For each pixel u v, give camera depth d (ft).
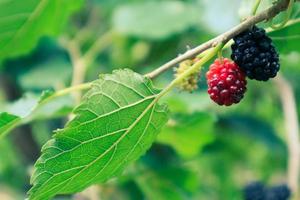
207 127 1.77
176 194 2.02
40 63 2.18
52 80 2.14
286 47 1.49
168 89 1.22
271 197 1.83
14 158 2.72
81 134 1.21
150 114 1.24
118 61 2.44
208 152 2.46
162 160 2.19
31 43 1.77
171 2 2.33
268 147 2.49
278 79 2.23
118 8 2.35
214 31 2.21
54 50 2.22
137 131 1.24
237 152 2.70
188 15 2.30
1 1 1.65
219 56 1.23
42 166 1.21
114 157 1.26
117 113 1.21
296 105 2.50
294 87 2.52
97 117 1.20
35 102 1.46
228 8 2.22
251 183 1.86
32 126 2.38
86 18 2.66
